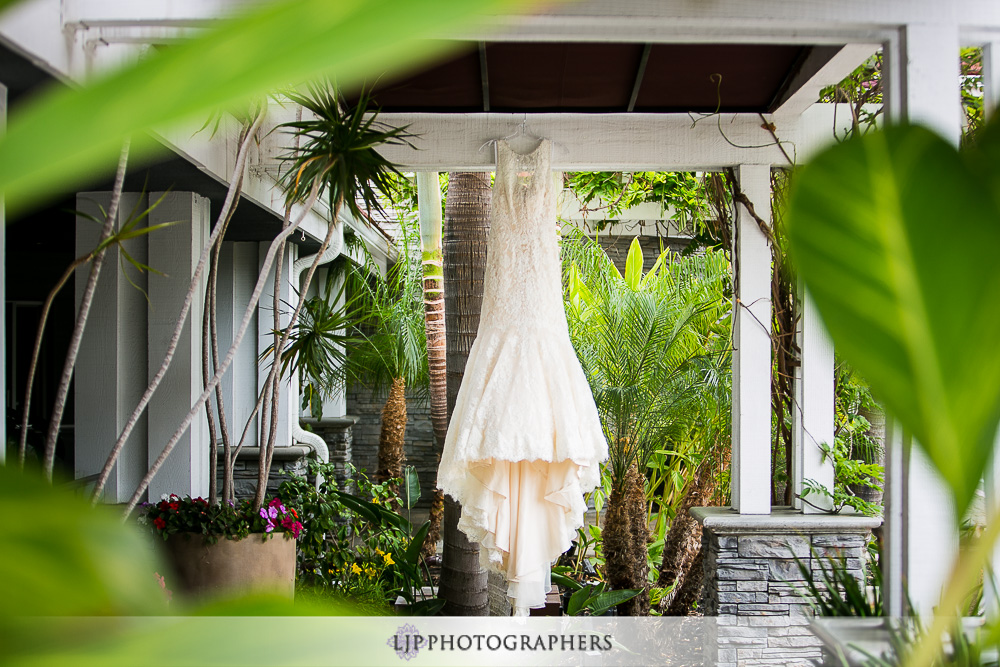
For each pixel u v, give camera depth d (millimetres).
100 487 2867
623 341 5758
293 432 6820
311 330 4895
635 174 6809
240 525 4016
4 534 276
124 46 2766
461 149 4391
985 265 465
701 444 6535
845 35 2676
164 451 3107
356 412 10836
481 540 3799
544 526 3785
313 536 5137
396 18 197
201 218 4727
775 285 4566
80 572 281
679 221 7207
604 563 6043
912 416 476
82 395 4578
